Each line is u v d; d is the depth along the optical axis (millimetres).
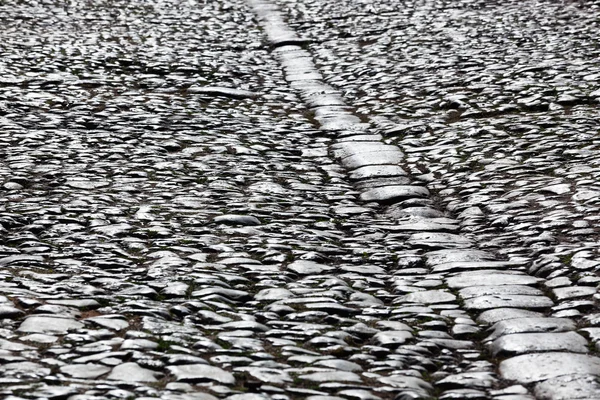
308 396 5832
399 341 6746
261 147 12500
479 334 6957
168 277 7910
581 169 10906
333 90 15859
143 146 12336
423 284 7930
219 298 7469
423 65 17188
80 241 8820
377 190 10734
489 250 8805
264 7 24312
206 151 12219
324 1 24938
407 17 22062
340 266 8383
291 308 7332
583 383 6039
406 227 9508
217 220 9492
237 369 6199
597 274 7852
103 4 24547
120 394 5727
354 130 13359
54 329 6758
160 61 17672
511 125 13062
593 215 9320
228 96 15422
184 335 6723
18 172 11047
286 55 18797
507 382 6188
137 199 10219
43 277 7852
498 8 22656
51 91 15211
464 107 14242
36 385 5836
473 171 11273
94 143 12438
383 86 15891
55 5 24094
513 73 16062
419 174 11359
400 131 13203
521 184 10602
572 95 14352
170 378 6035
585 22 20234
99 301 7367
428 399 5859
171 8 24188
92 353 6371
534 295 7621
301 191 10734
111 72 16766
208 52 18766
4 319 6922
